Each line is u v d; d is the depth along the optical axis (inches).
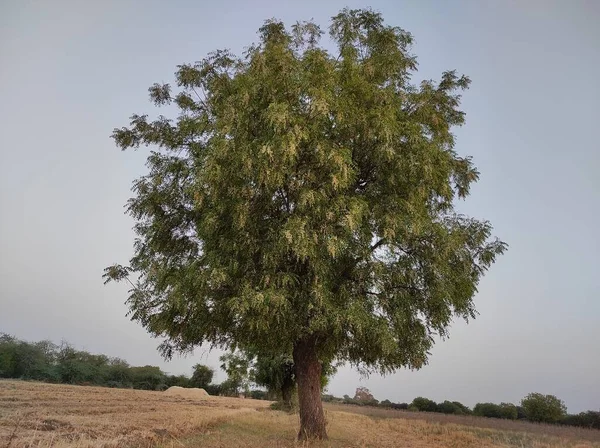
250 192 460.1
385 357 560.7
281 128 439.2
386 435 834.8
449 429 1077.1
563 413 1977.1
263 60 475.8
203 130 570.3
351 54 536.1
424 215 519.5
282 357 1508.4
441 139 557.0
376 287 497.4
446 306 546.6
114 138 658.2
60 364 2787.9
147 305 590.2
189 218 606.9
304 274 496.4
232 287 482.0
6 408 847.1
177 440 534.0
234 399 2546.8
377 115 475.5
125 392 2094.0
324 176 469.1
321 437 556.4
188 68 647.8
